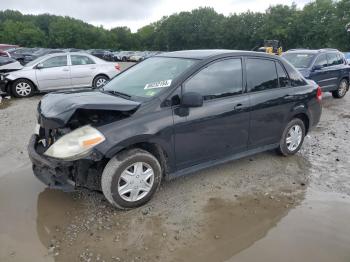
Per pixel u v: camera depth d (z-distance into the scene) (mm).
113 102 3455
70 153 3275
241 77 4391
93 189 3613
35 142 3865
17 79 10508
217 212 3664
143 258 2945
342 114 8500
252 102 4430
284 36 59656
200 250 3059
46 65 10969
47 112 3492
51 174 3494
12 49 33219
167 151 3752
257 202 3887
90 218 3523
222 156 4324
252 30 68375
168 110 3701
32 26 88625
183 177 4477
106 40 91562
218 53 4273
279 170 4762
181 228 3371
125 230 3322
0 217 3520
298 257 2980
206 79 4035
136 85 4145
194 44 81812
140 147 3727
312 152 5512
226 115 4148
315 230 3365
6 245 3094
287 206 3807
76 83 11305
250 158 5176
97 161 3342
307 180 4469
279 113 4820
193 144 3949
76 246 3090
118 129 3387
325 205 3836
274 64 4855
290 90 4953
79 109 3258
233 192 4109
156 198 3920
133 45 96250
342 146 5836
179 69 4027
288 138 5141
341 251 3059
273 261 2932
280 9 62125
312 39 56781
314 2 57844
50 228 3354
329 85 10219
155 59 4711
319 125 7316
